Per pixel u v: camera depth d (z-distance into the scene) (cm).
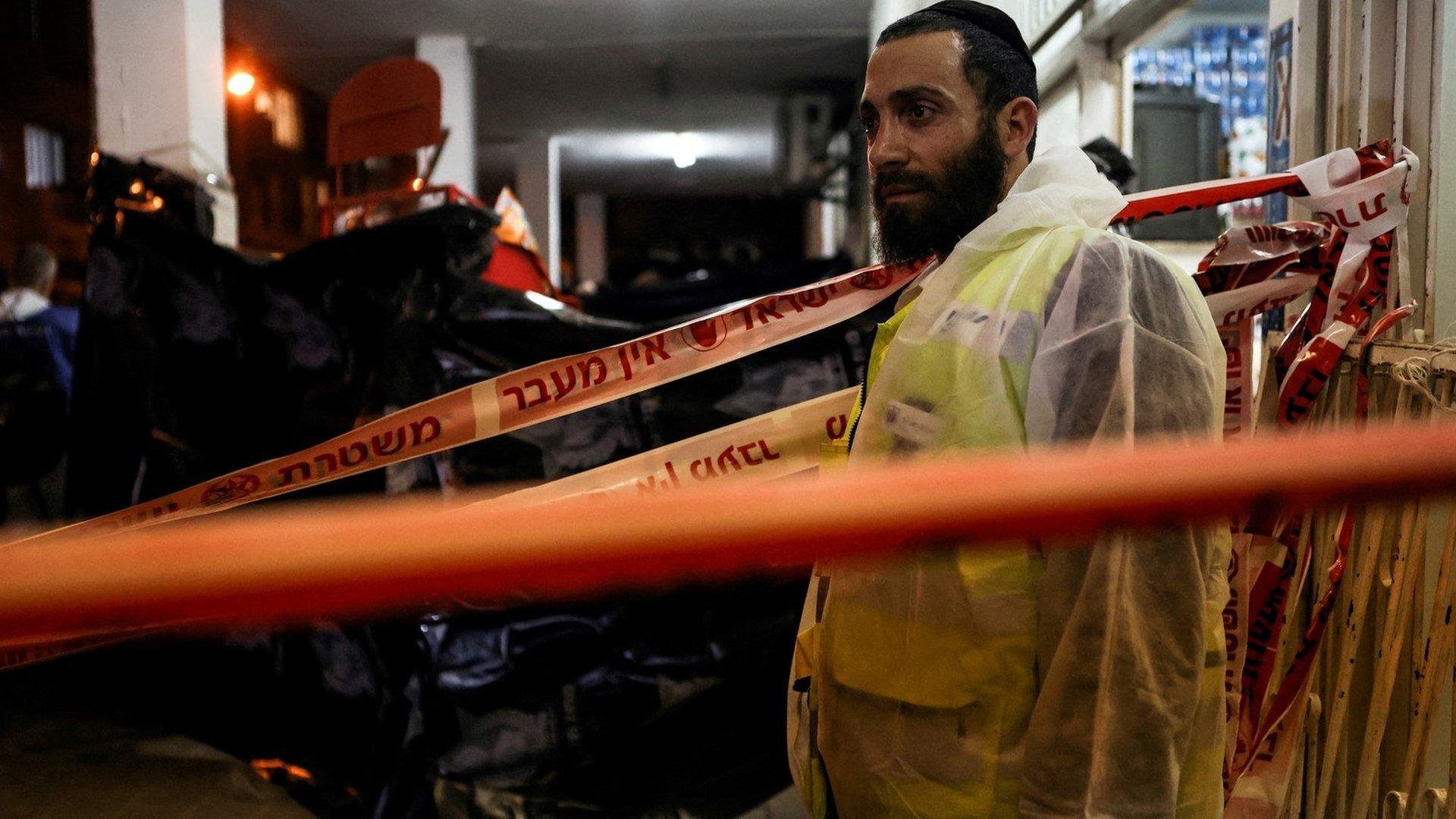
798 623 234
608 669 226
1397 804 152
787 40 934
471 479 236
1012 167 128
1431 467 43
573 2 829
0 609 32
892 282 164
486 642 224
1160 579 98
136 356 275
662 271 1606
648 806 225
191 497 157
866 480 42
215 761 305
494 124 1288
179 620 35
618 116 1241
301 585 36
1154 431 100
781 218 1927
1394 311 165
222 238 560
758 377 248
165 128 557
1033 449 103
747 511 40
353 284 260
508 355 252
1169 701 98
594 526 39
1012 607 104
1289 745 163
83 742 317
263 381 265
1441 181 171
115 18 558
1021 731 104
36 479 396
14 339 380
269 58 970
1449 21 170
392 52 954
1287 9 213
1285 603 165
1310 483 44
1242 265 167
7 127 789
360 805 223
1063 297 105
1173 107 444
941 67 122
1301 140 206
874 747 110
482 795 217
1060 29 461
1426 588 166
